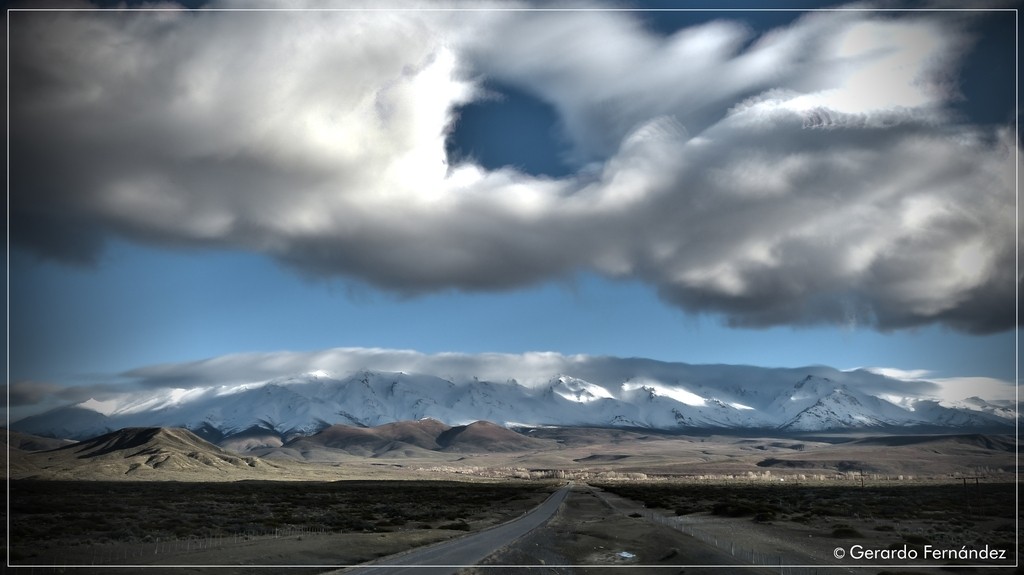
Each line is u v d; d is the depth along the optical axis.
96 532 58.72
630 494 140.25
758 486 192.88
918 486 168.75
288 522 72.00
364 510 97.19
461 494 155.38
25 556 43.72
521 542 53.06
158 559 42.22
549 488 196.62
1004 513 81.62
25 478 190.88
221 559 42.34
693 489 170.25
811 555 45.88
